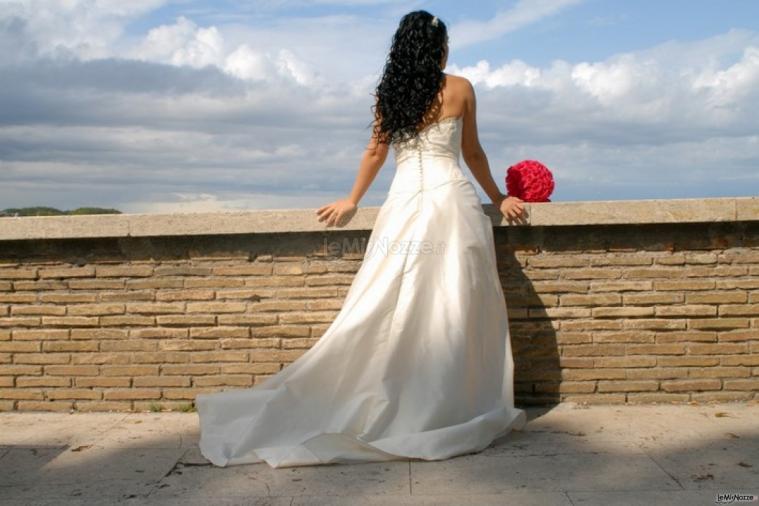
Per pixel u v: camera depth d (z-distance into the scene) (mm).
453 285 4039
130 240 4906
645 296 4781
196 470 3734
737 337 4781
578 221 4656
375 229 4285
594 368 4824
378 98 4367
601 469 3623
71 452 4066
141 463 3859
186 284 4910
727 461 3711
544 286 4812
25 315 4961
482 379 4121
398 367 3938
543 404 4848
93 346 4953
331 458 3705
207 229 4770
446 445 3785
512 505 3195
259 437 3871
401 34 4270
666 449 3910
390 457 3768
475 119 4430
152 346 4934
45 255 4938
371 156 4496
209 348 4922
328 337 4066
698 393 4812
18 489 3516
